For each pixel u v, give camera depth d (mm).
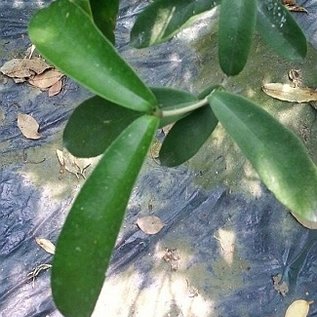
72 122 269
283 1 788
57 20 223
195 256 621
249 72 735
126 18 768
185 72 738
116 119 268
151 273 608
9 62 719
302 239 636
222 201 653
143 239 625
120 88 215
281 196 231
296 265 623
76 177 655
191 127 285
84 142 272
